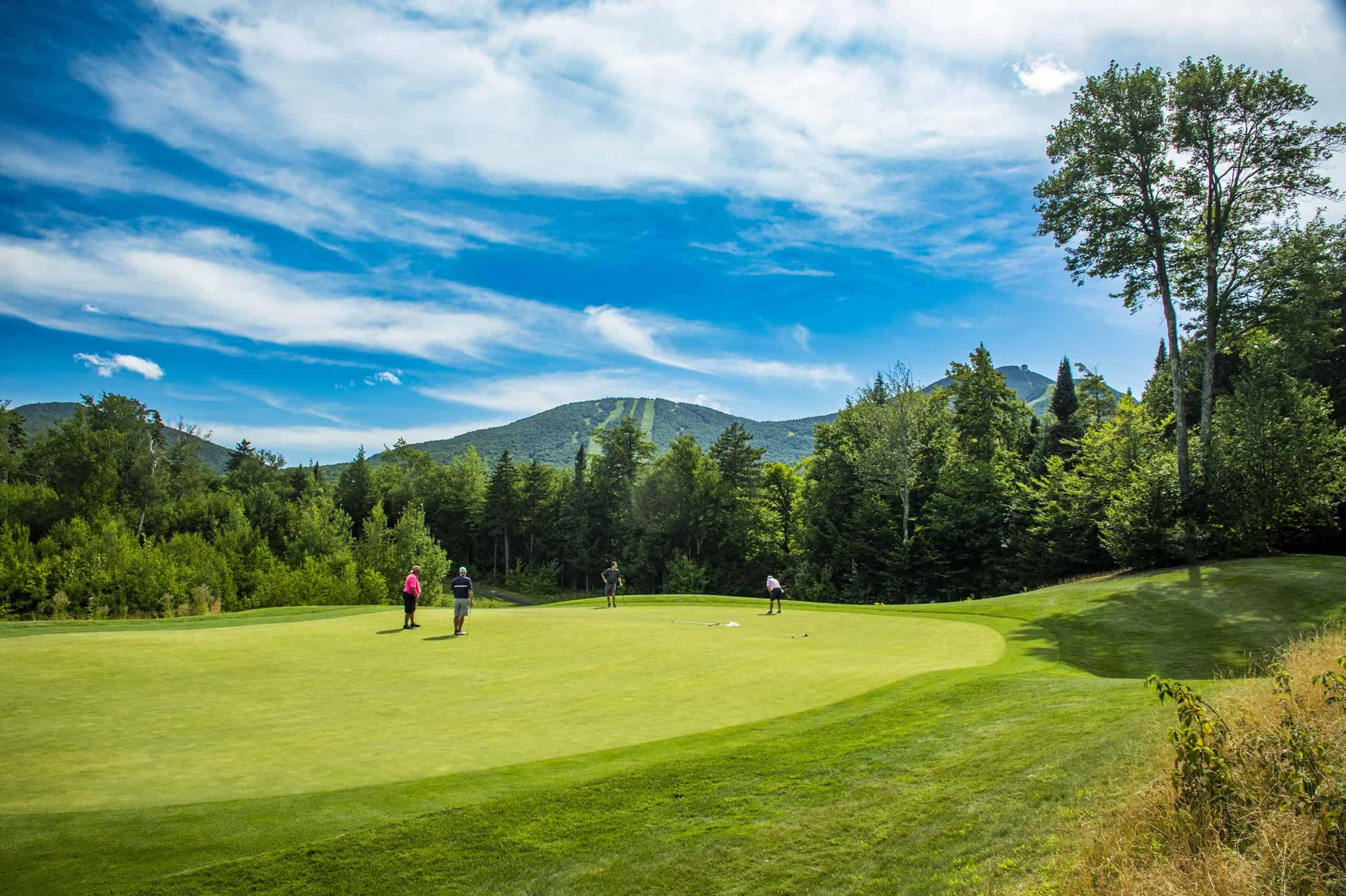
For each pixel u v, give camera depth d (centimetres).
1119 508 3331
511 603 8131
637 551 7906
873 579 5716
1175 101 3350
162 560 4588
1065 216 3578
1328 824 484
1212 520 3098
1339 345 3650
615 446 9181
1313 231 3256
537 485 9912
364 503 10844
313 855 655
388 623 2252
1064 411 6981
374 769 850
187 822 702
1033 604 2539
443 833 698
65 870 619
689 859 664
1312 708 673
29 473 7800
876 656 1644
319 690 1280
